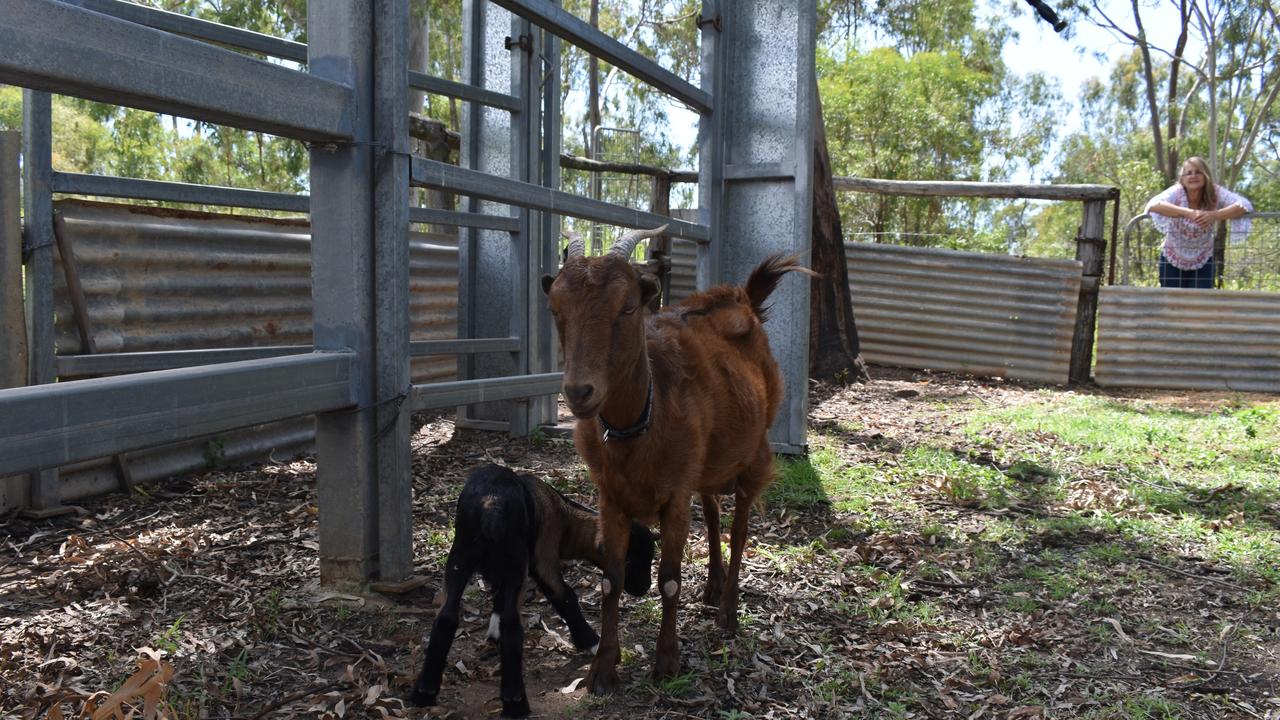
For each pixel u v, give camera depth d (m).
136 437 3.22
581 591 4.69
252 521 5.57
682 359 3.79
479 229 8.26
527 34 7.66
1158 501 6.40
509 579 3.43
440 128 10.16
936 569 5.02
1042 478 7.11
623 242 3.34
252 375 3.70
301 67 10.88
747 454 4.21
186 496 6.17
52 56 2.91
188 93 3.36
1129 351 12.09
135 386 3.20
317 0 4.20
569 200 5.48
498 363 8.27
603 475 3.59
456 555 3.47
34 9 2.84
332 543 4.48
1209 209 12.12
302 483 6.56
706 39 7.41
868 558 5.24
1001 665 3.93
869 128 25.64
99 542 5.16
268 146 20.42
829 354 11.45
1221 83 32.53
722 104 7.55
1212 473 7.28
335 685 3.55
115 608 4.18
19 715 3.21
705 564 5.04
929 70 26.16
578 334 3.12
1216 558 5.32
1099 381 12.20
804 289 7.39
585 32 5.42
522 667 3.68
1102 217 12.04
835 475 6.96
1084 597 4.70
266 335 7.65
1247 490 6.72
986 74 30.75
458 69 23.50
